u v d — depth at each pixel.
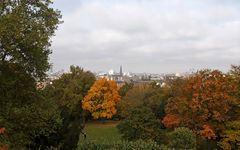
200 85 47.50
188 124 47.56
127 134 48.34
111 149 20.81
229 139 44.62
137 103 82.56
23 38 24.17
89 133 73.56
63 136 29.44
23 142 26.56
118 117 97.62
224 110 45.88
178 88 62.66
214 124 46.66
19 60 25.61
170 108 50.53
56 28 26.67
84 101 87.75
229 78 49.28
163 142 46.78
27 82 26.89
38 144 29.31
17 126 26.56
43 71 27.17
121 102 90.62
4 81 25.53
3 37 23.66
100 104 88.62
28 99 27.34
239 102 46.59
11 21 23.75
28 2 26.08
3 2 25.20
